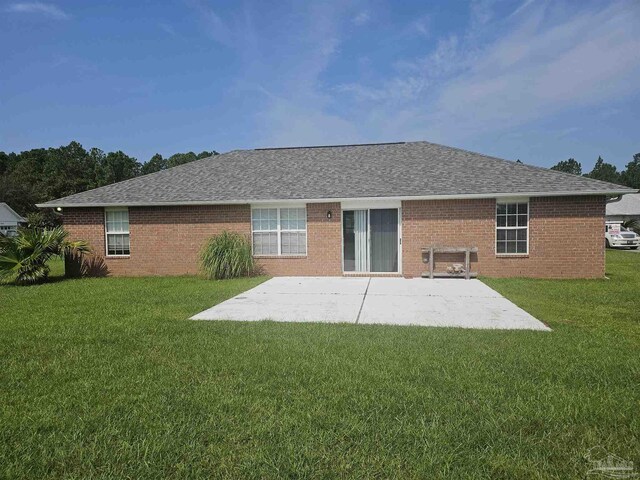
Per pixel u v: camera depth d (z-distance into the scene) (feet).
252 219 45.65
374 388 12.81
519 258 41.01
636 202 130.11
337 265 43.86
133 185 50.70
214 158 59.52
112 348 17.60
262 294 32.32
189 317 24.11
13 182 176.65
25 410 11.55
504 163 47.42
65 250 46.21
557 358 15.62
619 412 11.07
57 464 8.95
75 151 299.38
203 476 8.47
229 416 11.07
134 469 8.73
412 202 42.50
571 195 39.40
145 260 46.83
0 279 40.88
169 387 13.14
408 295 31.37
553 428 10.32
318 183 46.47
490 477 8.36
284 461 8.93
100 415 11.18
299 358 15.96
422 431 10.06
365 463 8.87
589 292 31.76
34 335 19.83
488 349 16.88
